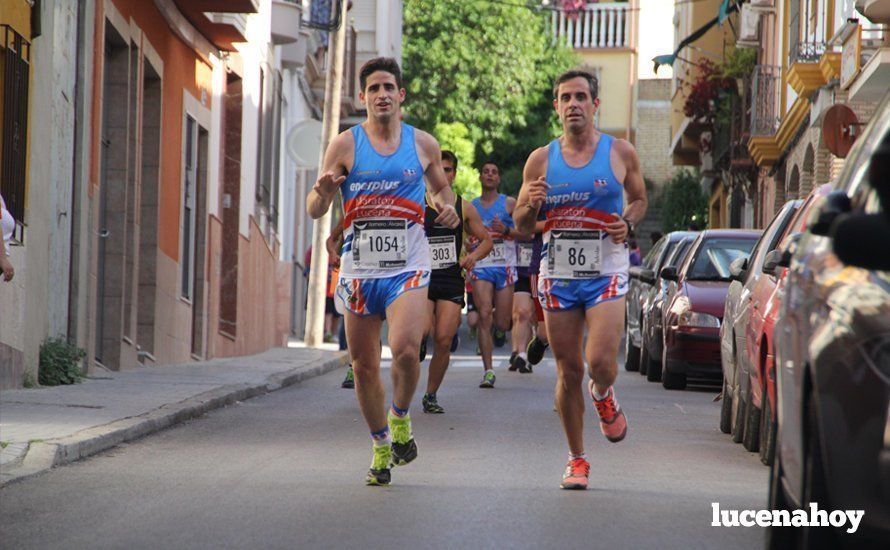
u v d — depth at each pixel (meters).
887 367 6.07
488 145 74.88
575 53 81.94
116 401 17.97
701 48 59.06
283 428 16.78
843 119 24.72
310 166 35.66
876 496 6.05
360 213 11.79
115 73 25.25
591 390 11.84
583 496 11.43
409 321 11.65
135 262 25.80
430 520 10.20
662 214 72.31
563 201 11.70
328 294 38.69
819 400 6.70
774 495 8.26
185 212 30.61
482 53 74.06
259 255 37.69
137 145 25.58
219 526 9.96
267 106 39.34
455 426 17.03
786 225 16.08
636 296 30.47
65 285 21.91
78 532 9.75
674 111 63.94
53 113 20.78
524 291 26.98
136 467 13.10
